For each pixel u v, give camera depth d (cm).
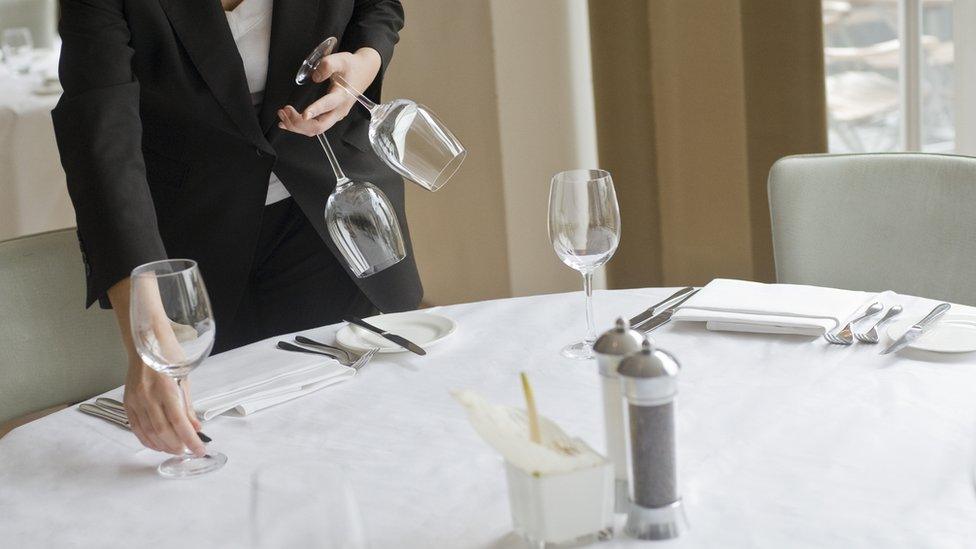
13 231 357
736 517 95
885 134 310
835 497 98
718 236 316
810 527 93
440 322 155
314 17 176
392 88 393
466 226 383
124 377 176
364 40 178
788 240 187
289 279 194
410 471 111
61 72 154
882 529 91
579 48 353
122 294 139
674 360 89
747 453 108
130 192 143
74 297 172
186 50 168
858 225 182
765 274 311
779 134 293
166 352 112
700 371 130
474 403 89
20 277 168
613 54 325
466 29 354
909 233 178
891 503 96
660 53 314
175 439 118
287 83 175
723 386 125
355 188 133
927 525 91
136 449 124
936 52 294
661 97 320
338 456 116
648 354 89
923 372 124
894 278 180
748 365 131
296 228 192
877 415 114
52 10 489
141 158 149
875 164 181
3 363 165
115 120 147
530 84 352
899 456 104
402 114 134
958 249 173
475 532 97
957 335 132
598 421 119
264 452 119
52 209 363
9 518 109
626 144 332
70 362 171
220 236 180
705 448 110
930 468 101
